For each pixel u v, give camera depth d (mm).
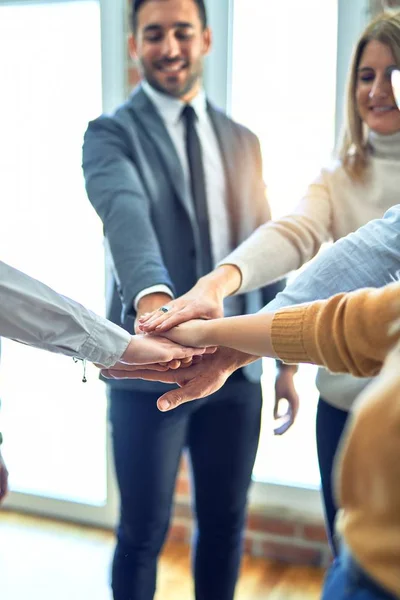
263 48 2303
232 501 1818
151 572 1760
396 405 760
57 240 2674
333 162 1645
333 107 2248
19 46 2613
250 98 2346
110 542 2537
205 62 2283
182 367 1479
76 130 2588
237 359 1481
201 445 1806
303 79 2281
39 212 2684
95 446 2781
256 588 2258
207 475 1813
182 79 1717
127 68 2344
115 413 1730
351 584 782
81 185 2607
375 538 764
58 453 2830
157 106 1759
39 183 2668
